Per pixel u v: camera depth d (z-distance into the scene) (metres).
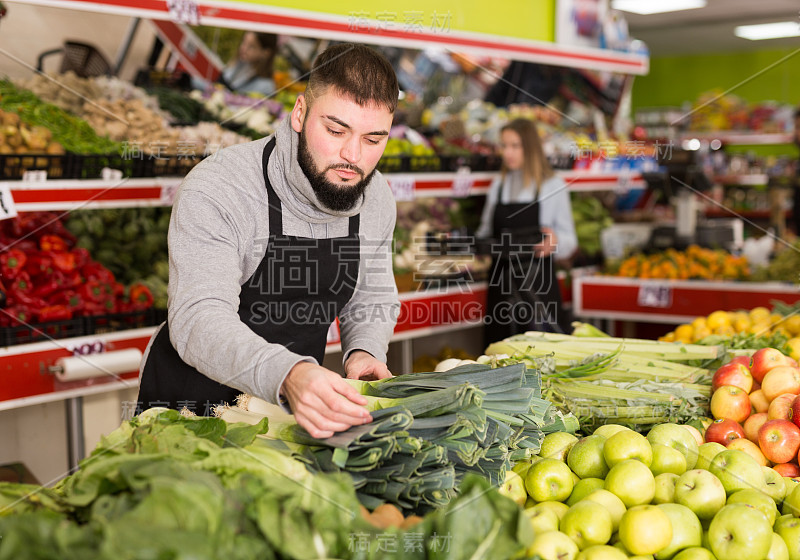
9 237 2.76
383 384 1.30
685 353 1.86
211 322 1.41
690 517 1.15
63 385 2.59
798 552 1.18
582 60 4.23
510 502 0.96
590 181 4.44
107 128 2.84
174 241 1.57
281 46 3.87
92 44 3.39
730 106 8.07
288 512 0.91
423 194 3.65
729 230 4.75
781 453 1.42
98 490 0.97
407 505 1.08
